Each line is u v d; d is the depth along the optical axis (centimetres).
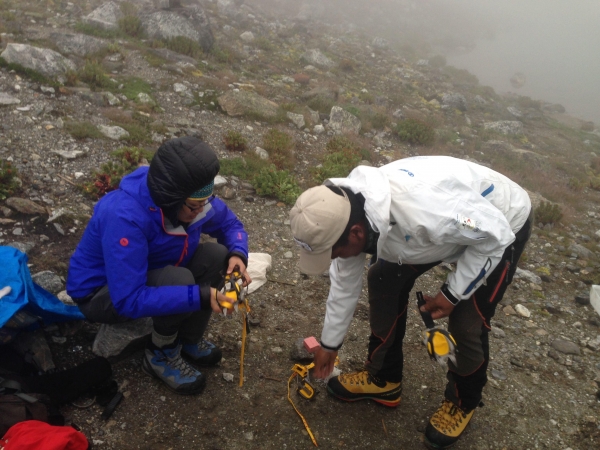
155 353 271
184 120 668
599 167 1188
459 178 212
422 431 288
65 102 609
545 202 783
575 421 315
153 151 557
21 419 215
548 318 435
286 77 1161
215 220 279
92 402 261
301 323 360
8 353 258
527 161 1048
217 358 300
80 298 250
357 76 1520
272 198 538
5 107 547
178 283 243
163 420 263
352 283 241
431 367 340
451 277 222
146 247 231
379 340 274
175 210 232
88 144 525
